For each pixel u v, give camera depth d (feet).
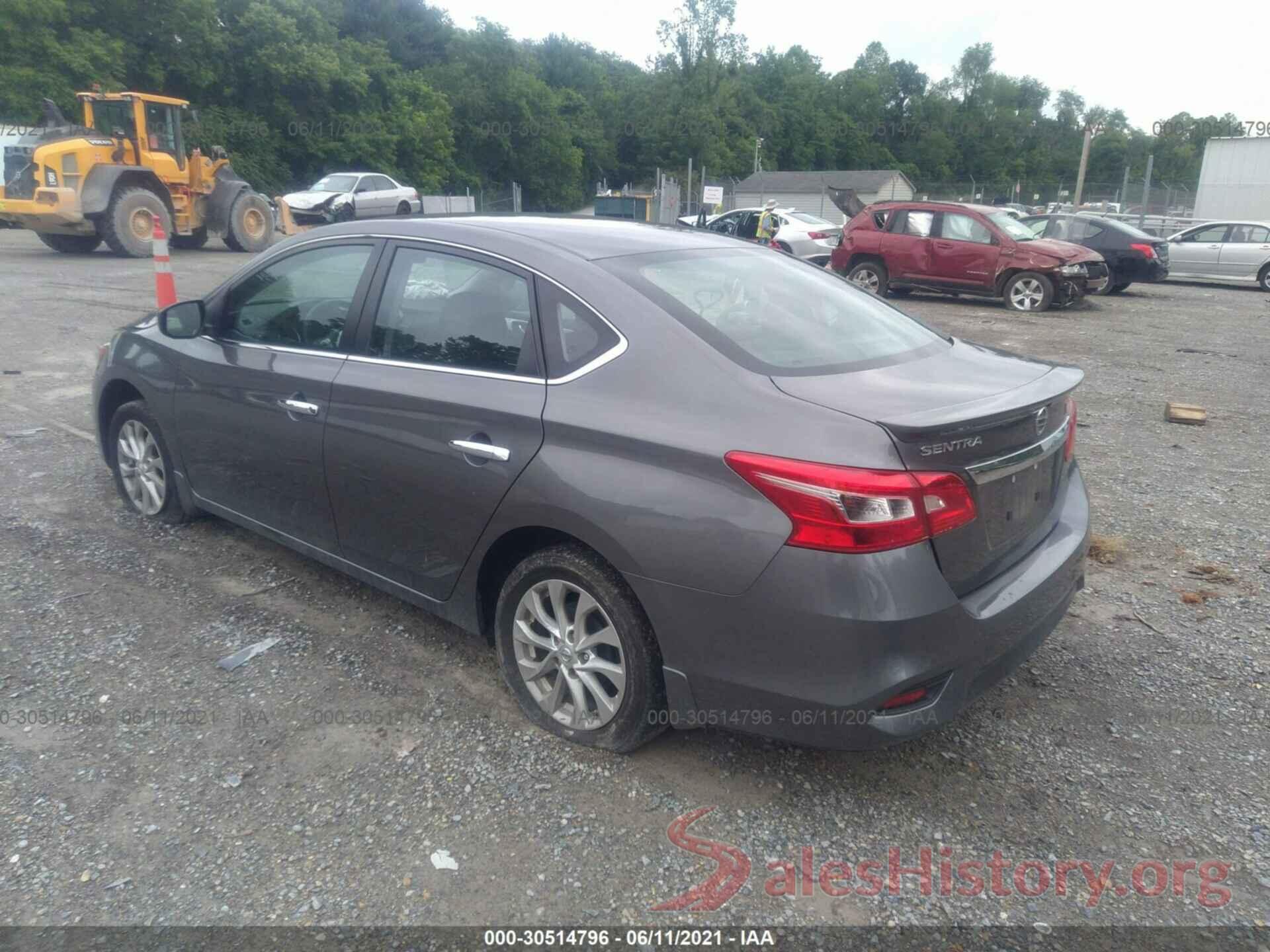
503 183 196.65
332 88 147.95
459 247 11.39
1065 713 11.28
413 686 11.62
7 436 21.04
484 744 10.49
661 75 258.78
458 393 10.64
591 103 256.52
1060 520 10.97
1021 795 9.84
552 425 9.75
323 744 10.43
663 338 9.64
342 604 13.73
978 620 8.80
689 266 11.21
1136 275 59.82
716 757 10.36
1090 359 35.09
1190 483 20.04
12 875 8.46
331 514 12.43
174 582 14.28
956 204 51.96
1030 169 313.73
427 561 11.39
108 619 13.09
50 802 9.41
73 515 16.71
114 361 15.96
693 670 9.13
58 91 104.53
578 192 214.28
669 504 8.90
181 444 14.87
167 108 63.21
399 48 203.21
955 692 8.89
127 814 9.27
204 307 14.23
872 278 54.44
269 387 12.84
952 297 56.90
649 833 9.18
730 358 9.46
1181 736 10.86
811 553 8.27
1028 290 49.32
